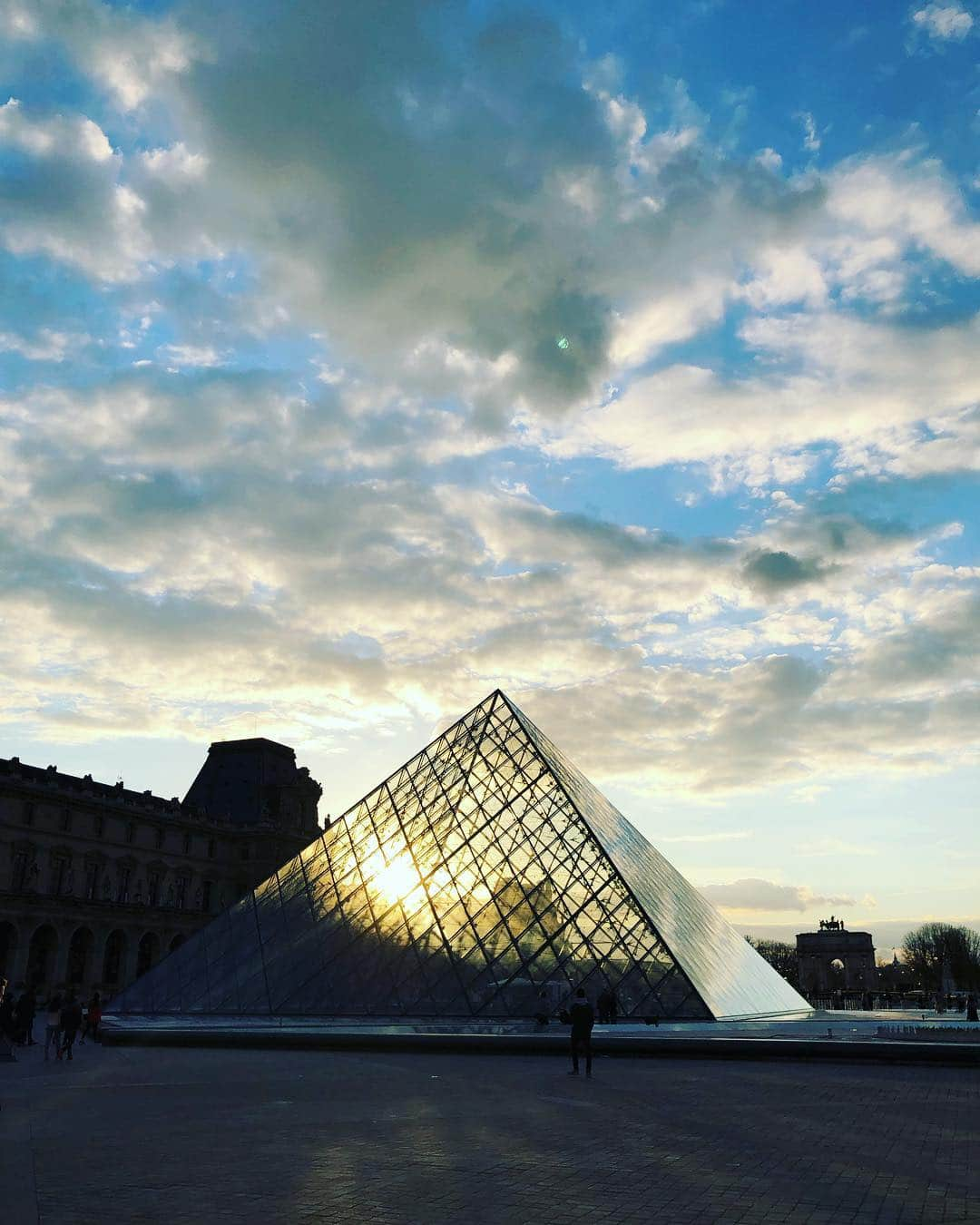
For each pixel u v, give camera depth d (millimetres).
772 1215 12922
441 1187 14586
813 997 137500
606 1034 38906
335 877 60312
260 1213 13039
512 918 51781
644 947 49031
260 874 177750
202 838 172875
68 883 144250
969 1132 19328
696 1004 46312
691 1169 15844
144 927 154375
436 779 65812
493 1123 20656
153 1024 51125
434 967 50000
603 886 53156
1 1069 35188
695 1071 31500
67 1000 39844
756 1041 34812
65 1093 27078
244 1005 52281
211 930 60125
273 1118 21703
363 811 65688
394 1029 43625
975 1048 32062
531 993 47406
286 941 56000
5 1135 19531
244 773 192375
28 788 139125
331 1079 29891
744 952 68062
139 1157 17062
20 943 132750
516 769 63812
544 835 57812
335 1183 14852
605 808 69750
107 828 153000
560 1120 21094
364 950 52719
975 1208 13266
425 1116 21797
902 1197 13914
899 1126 20031
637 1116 21578
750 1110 22453
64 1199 13859
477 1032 41906
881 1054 33156
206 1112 22688
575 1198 13891
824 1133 19141
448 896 54469
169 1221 12586
